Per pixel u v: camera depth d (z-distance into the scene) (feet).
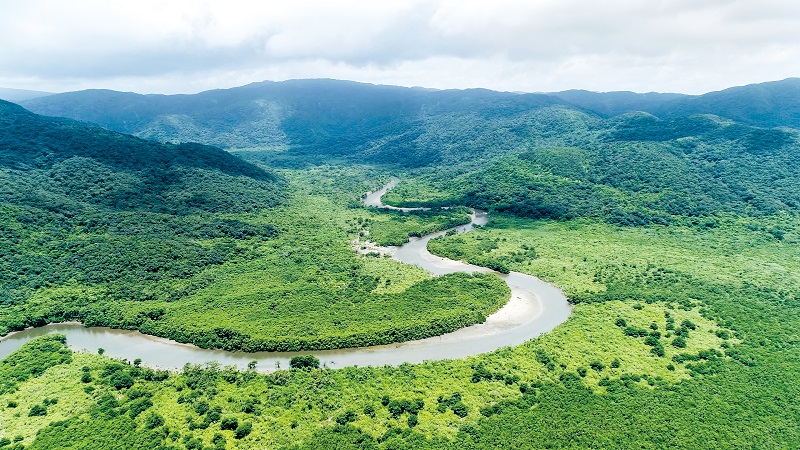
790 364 394.93
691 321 474.08
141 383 378.53
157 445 309.63
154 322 475.31
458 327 481.05
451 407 345.92
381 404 350.64
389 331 456.86
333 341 441.68
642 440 310.04
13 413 341.62
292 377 382.63
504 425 325.01
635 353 418.10
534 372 390.21
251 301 515.09
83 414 341.21
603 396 357.41
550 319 504.84
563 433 315.99
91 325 483.51
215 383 376.27
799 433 315.17
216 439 315.17
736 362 400.88
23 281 531.50
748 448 301.63
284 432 321.32
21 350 423.64
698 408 341.00
